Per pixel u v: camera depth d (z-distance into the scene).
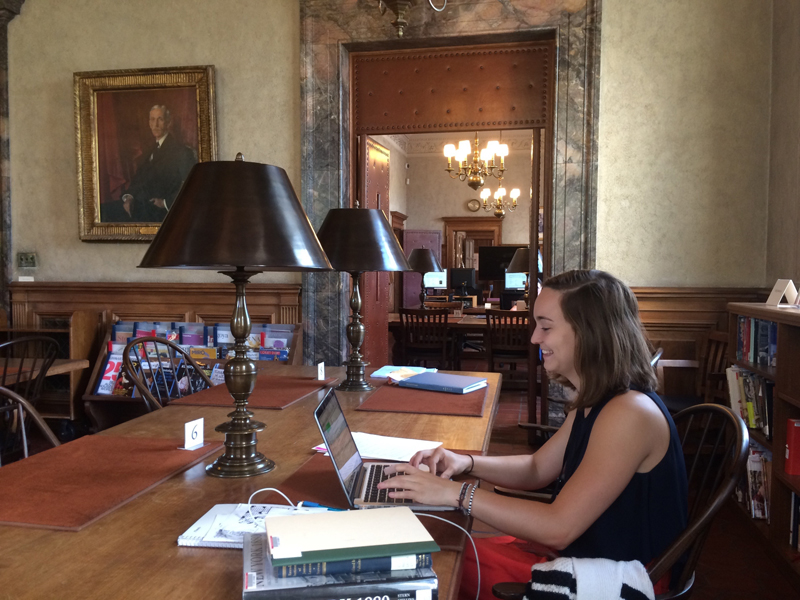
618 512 1.45
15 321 5.62
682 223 4.63
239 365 1.69
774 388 3.04
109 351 5.16
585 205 4.67
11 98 5.58
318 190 5.04
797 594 2.72
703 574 2.89
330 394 1.65
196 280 5.35
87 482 1.59
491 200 13.32
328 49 4.97
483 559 1.64
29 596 1.04
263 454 1.80
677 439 1.51
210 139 5.21
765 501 3.30
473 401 2.58
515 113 4.94
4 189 5.59
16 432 3.45
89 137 5.41
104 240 5.43
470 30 4.76
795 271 3.98
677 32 4.57
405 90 5.09
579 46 4.62
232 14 5.20
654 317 4.66
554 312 1.55
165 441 1.99
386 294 6.27
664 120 4.62
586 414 1.60
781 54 4.27
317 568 1.00
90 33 5.42
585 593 1.28
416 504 1.44
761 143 4.50
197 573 1.12
